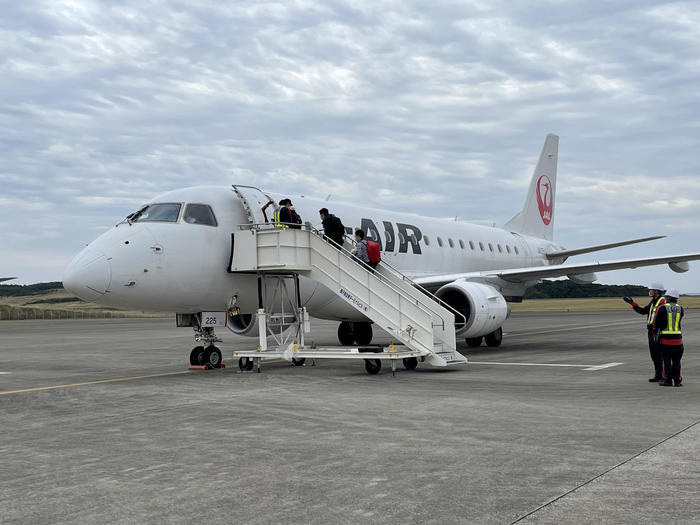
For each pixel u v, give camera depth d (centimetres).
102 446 696
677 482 529
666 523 440
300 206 1748
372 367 1326
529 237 3109
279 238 1416
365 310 1400
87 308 10762
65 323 5594
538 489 515
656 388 1062
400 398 985
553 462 596
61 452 672
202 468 595
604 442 673
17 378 1409
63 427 813
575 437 698
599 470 567
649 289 1138
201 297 1469
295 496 508
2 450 687
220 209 1530
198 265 1445
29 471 597
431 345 1332
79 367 1655
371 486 530
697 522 441
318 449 661
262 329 1435
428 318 1336
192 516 467
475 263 2470
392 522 448
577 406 894
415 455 629
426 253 2177
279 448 669
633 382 1140
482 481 539
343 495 508
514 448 652
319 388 1116
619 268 1925
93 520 462
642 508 469
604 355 1680
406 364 1397
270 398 1009
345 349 1383
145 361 1808
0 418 890
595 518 450
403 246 2067
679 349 1077
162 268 1390
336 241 1537
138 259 1361
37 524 455
